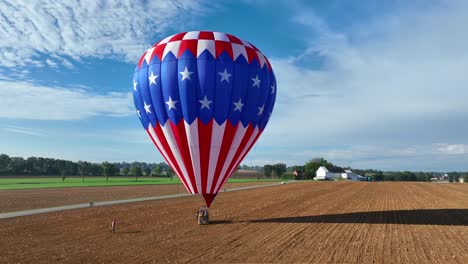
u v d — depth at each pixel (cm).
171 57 2116
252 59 2173
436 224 2462
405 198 4475
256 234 2119
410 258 1609
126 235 2119
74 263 1534
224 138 2144
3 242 1947
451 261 1566
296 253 1686
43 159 17450
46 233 2197
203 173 2189
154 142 2319
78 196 5016
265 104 2258
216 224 2481
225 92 2088
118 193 5619
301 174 13875
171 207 3609
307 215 2905
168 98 2114
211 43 2125
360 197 4628
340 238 2002
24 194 5359
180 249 1767
